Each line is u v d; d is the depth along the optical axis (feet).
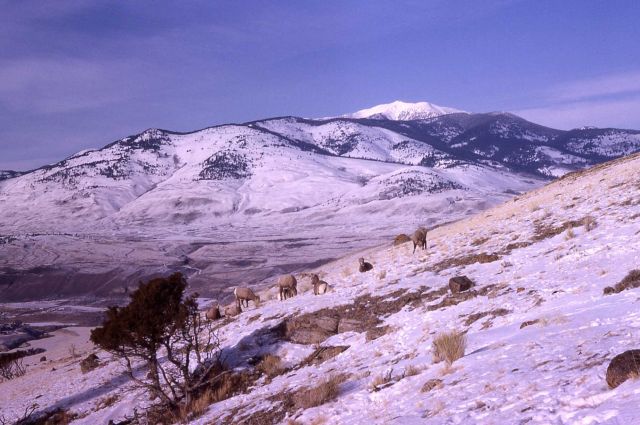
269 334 76.54
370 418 33.04
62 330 382.22
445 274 79.20
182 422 60.29
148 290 65.62
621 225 73.61
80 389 91.61
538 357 30.83
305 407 45.19
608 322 34.22
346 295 82.07
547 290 54.85
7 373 152.97
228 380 67.41
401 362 48.67
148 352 69.15
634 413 18.44
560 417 21.03
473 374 32.22
